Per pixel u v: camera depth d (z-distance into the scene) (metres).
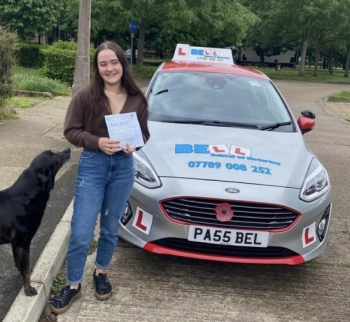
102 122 2.88
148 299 3.42
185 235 3.42
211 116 4.65
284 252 3.51
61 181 5.58
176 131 4.25
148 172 3.60
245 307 3.42
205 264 3.98
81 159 2.98
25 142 7.21
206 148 3.93
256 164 3.75
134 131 2.86
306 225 3.53
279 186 3.53
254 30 39.59
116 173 3.01
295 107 16.42
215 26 25.84
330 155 8.32
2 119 8.82
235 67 5.70
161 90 4.98
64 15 29.05
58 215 4.54
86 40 7.84
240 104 4.87
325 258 4.22
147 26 27.70
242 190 3.43
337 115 14.80
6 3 23.05
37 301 3.04
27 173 2.95
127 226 3.62
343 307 3.50
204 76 5.25
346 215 5.27
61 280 3.53
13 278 3.38
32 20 23.75
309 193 3.61
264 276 3.87
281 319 3.31
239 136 4.26
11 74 8.90
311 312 3.41
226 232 3.39
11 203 2.90
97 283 3.37
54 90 13.20
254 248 3.44
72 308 3.22
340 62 62.81
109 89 2.89
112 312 3.23
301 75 37.47
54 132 8.11
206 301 3.46
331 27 35.28
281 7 35.22
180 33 30.52
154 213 3.48
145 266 3.87
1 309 3.02
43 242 3.96
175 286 3.62
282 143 4.26
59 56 15.33
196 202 3.40
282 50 48.19
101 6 23.50
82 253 3.10
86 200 2.97
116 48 2.85
